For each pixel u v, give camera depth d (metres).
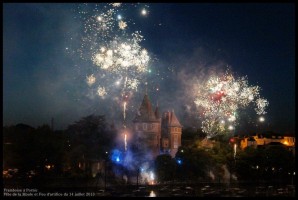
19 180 122.88
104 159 146.75
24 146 129.25
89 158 144.75
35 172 128.75
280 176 162.12
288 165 163.25
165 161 145.62
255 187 134.25
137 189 123.81
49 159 131.62
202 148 158.50
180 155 150.50
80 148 145.25
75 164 139.75
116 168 142.75
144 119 177.38
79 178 128.00
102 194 111.12
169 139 185.00
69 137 154.62
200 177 148.00
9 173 126.38
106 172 141.62
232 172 156.00
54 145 133.12
